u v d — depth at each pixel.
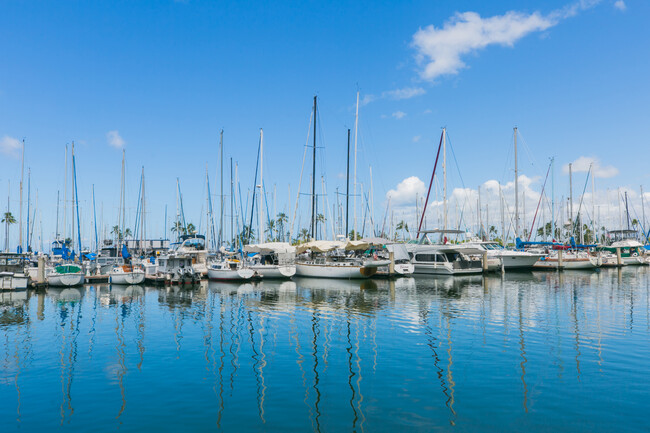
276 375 13.52
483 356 15.12
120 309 26.56
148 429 9.91
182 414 10.69
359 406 11.02
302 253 52.19
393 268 45.94
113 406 11.23
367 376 13.29
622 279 42.41
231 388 12.44
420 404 11.07
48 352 16.53
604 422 9.90
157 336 19.00
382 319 22.19
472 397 11.45
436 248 49.34
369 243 47.28
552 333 18.42
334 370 13.93
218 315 23.95
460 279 43.97
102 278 43.25
